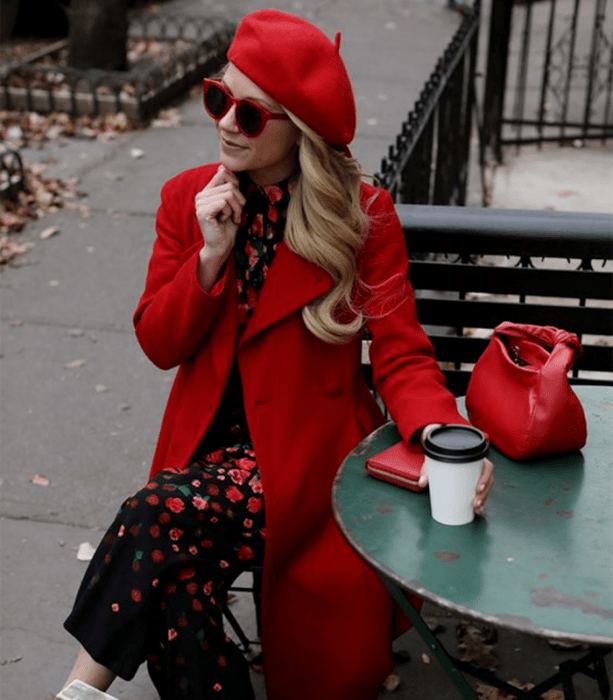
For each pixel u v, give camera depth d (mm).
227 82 2287
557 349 2240
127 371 4703
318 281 2383
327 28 10953
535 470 2197
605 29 11125
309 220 2328
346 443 2471
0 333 5004
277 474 2371
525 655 2918
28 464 3969
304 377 2443
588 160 7566
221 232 2312
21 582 3287
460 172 6059
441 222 2805
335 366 2482
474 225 2795
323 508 2432
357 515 2061
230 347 2434
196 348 2469
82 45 8477
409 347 2410
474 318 2932
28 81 8070
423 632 2059
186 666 2217
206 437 2525
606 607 1798
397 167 3324
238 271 2469
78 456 4035
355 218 2361
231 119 2260
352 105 2346
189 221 2500
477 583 1858
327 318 2363
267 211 2445
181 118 8188
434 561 1919
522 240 2787
